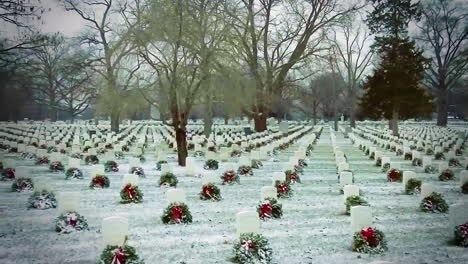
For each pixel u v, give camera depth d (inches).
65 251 402.0
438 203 564.4
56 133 1771.7
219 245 423.5
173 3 928.9
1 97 2436.0
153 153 1289.4
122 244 374.9
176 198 526.6
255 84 1460.4
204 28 965.8
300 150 1082.1
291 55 1733.5
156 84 999.0
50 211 551.8
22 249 406.9
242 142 1374.3
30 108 3518.7
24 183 674.8
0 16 975.0
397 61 1818.4
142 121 3425.2
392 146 1375.5
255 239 379.9
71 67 1695.4
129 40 1008.9
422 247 419.2
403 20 2194.9
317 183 787.4
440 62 2488.9
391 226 496.1
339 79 2979.8
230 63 1182.3
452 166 1011.9
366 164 1071.6
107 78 1286.9
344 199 563.8
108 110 1369.3
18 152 1192.2
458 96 3531.0
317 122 3489.2
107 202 612.4
